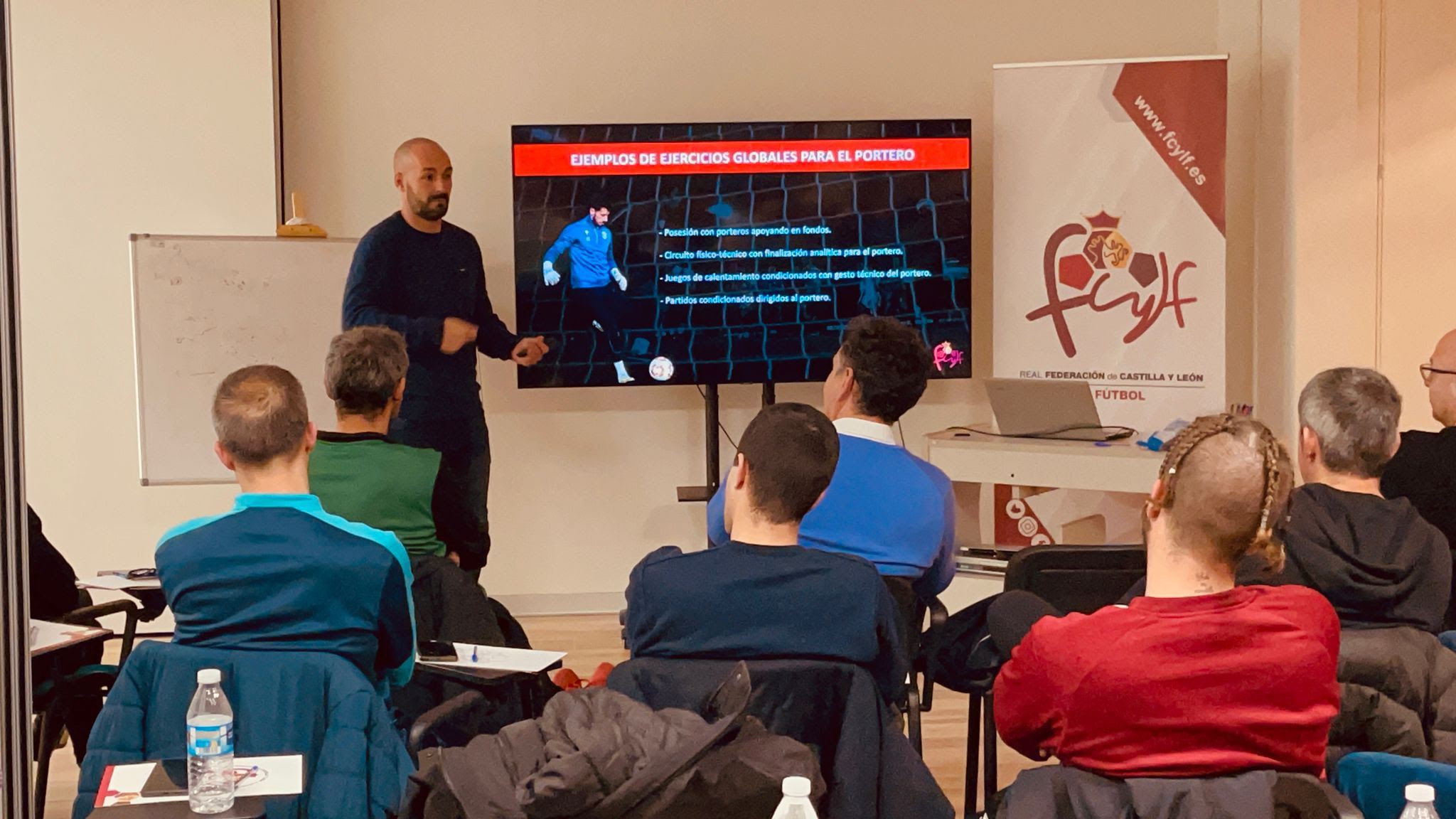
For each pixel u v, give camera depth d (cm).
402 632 220
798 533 240
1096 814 151
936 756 375
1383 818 178
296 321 483
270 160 498
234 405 216
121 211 490
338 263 486
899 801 189
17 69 480
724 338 524
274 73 500
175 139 491
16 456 84
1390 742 207
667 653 188
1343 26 496
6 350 83
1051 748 164
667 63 541
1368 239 503
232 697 206
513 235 516
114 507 498
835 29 546
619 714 155
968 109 553
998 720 170
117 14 485
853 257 525
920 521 242
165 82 489
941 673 276
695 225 519
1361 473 234
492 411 544
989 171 556
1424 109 500
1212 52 559
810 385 560
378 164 529
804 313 525
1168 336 509
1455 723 207
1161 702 154
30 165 483
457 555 293
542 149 510
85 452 495
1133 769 156
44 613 293
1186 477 160
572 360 519
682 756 144
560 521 552
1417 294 506
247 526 213
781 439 193
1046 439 476
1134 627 158
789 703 185
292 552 212
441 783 151
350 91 525
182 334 475
